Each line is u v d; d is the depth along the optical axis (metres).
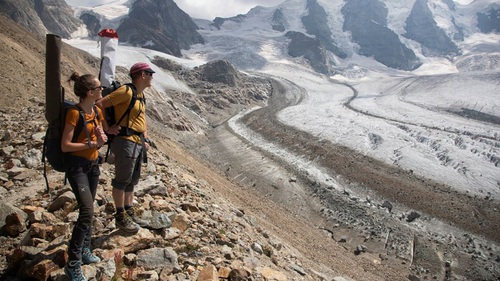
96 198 6.34
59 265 4.28
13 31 31.11
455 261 26.88
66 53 46.53
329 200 35.88
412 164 45.44
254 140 57.44
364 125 65.12
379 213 33.75
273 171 42.81
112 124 4.76
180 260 5.08
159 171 9.84
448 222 32.47
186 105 76.81
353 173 42.47
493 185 39.84
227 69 102.69
